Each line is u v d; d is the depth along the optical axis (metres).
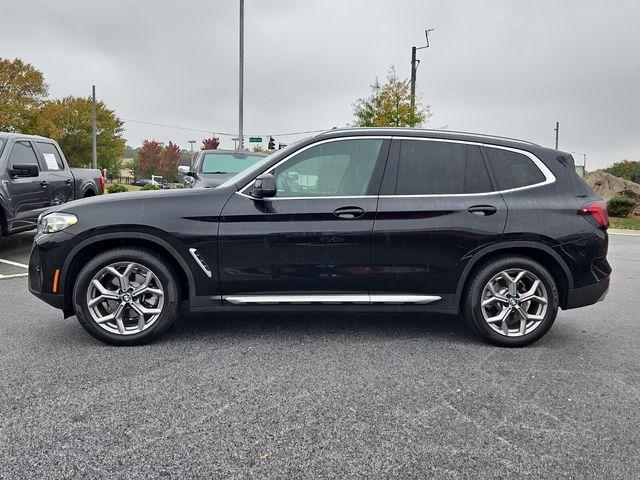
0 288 6.32
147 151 86.00
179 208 4.15
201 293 4.19
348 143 4.34
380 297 4.25
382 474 2.41
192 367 3.72
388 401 3.19
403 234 4.18
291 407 3.09
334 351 4.11
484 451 2.62
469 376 3.62
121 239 4.18
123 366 3.73
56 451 2.57
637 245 12.75
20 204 8.08
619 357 4.08
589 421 2.96
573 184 4.38
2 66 44.25
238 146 20.17
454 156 4.35
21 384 3.38
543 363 3.92
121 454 2.55
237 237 4.13
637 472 2.45
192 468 2.44
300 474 2.40
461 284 4.25
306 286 4.21
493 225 4.19
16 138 8.33
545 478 2.39
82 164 58.31
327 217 4.16
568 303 4.31
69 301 4.22
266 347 4.19
